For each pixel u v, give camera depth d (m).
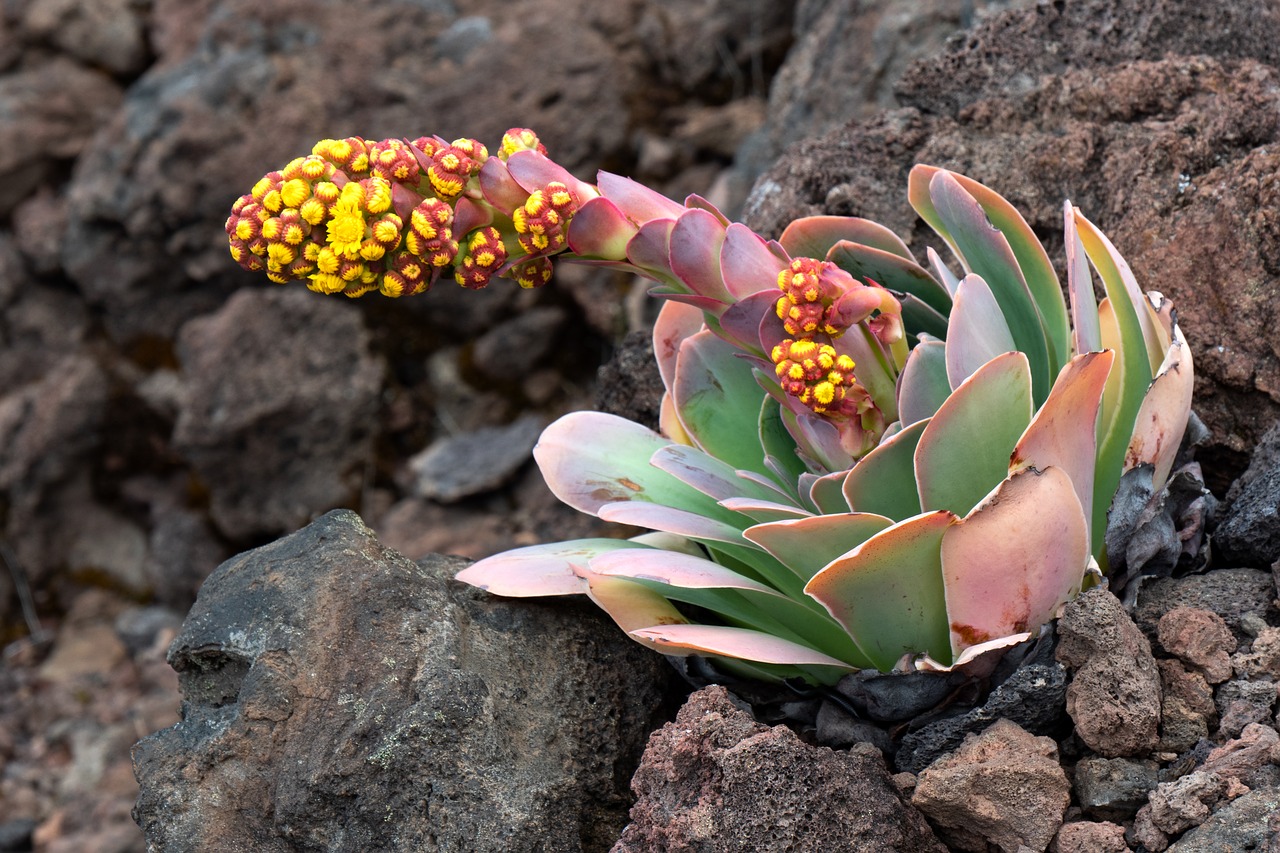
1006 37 2.62
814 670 1.82
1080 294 1.65
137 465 4.85
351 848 1.67
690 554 2.01
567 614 1.96
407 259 1.58
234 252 1.57
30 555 4.84
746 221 2.72
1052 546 1.59
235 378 4.38
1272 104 2.20
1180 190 2.20
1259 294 2.07
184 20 4.86
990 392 1.56
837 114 3.50
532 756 1.76
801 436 1.81
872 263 1.91
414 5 4.54
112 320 4.73
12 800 4.21
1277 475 1.90
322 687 1.74
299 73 4.43
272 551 1.90
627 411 2.67
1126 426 1.79
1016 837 1.58
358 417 4.46
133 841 3.95
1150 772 1.61
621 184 1.71
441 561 2.16
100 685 4.62
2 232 4.92
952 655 1.71
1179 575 1.94
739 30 4.49
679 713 1.67
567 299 4.52
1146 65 2.36
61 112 4.96
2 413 4.75
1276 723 1.62
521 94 4.44
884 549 1.55
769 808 1.54
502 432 4.33
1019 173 2.41
